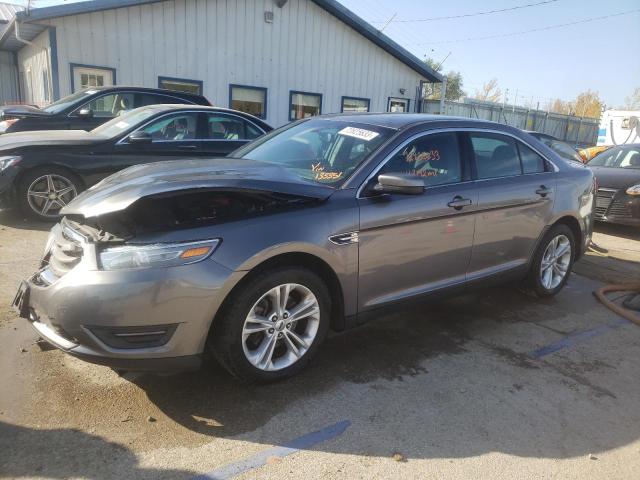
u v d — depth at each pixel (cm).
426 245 385
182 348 285
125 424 285
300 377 344
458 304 500
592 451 288
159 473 250
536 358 394
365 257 349
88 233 293
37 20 1313
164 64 1505
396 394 331
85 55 1391
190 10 1516
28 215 691
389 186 343
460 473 263
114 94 966
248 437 280
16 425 278
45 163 685
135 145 735
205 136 808
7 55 2072
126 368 280
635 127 1872
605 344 427
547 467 272
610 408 331
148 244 278
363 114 445
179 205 295
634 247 801
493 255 443
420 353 391
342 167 367
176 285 276
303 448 274
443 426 300
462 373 363
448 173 408
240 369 311
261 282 305
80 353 277
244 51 1638
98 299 269
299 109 1797
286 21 1698
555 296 539
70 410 294
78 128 920
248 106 1691
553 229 500
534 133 1066
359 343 402
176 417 294
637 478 269
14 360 341
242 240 296
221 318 299
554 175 494
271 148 426
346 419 301
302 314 331
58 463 251
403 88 2036
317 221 324
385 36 1870
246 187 307
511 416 315
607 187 870
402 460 269
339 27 1817
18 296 311
